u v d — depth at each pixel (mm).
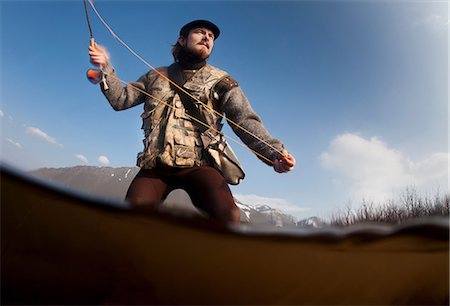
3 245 663
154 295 667
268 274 648
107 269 664
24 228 661
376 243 622
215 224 597
